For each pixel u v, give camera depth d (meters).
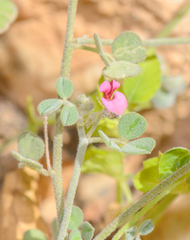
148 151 0.21
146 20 0.37
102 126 0.27
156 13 0.37
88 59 0.39
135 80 0.27
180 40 0.27
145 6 0.36
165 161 0.23
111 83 0.21
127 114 0.21
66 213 0.22
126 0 0.36
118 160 0.28
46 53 0.38
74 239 0.22
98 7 0.36
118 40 0.22
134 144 0.21
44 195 0.37
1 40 0.37
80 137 0.22
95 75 0.39
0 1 0.32
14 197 0.29
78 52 0.38
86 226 0.22
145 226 0.22
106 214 0.30
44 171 0.22
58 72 0.39
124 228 0.22
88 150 0.28
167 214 0.28
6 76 0.39
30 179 0.31
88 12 0.36
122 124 0.21
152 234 0.28
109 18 0.37
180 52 0.39
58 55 0.38
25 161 0.22
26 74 0.39
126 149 0.21
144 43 0.27
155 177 0.24
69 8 0.22
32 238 0.24
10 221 0.28
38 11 0.36
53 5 0.36
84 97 0.22
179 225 0.28
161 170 0.23
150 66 0.27
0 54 0.38
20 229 0.28
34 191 0.30
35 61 0.38
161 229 0.28
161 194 0.22
